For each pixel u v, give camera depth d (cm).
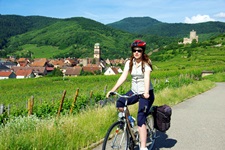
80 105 1404
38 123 639
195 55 13750
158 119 585
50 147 527
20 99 4622
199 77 3859
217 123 888
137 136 537
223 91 2064
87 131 644
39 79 7994
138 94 506
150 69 510
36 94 5406
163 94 1390
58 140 559
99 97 1650
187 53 14800
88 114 816
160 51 17338
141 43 502
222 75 4066
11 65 18350
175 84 2130
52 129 585
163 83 2142
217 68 5928
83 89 5366
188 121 912
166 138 694
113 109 852
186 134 735
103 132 686
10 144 490
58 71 11844
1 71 13675
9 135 530
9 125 629
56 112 1333
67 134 596
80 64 19250
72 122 656
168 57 14612
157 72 6181
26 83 7481
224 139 690
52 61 19400
